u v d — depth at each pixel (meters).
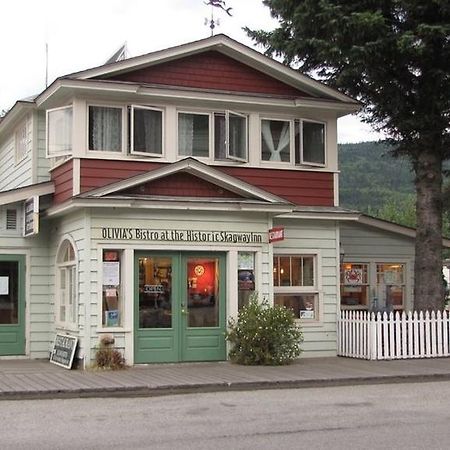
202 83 19.25
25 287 19.30
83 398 13.39
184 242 17.66
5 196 18.59
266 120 19.86
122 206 16.91
